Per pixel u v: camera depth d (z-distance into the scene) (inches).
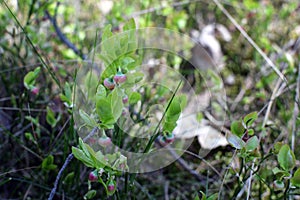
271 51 26.2
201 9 30.8
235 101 23.5
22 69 21.1
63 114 20.7
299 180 14.1
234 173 16.3
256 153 15.0
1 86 21.5
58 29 22.8
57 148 18.7
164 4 27.7
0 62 21.8
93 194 15.8
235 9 30.6
